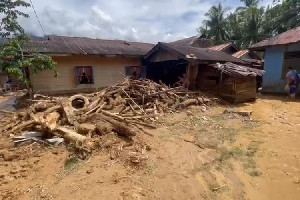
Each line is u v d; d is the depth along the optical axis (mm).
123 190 4172
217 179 5000
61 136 6133
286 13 24688
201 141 6707
